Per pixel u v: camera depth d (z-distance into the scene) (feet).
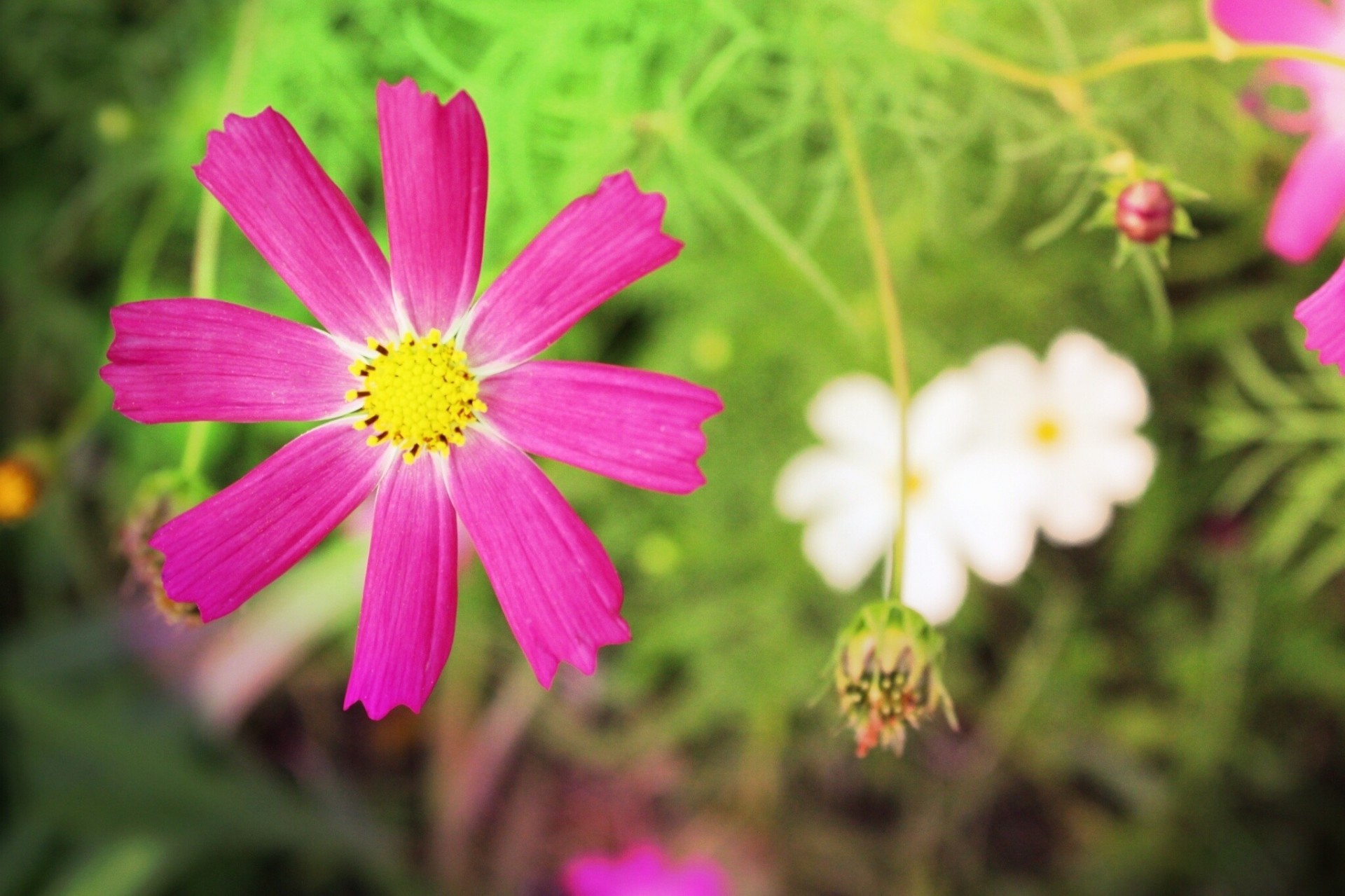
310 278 1.05
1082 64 1.47
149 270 1.53
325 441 1.06
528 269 1.04
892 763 1.78
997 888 1.77
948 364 1.63
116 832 1.54
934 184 1.42
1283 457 1.66
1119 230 1.15
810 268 1.19
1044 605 1.76
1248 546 1.70
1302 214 1.32
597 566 1.04
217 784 1.58
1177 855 1.73
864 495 1.53
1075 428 1.53
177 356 1.03
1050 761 1.79
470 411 1.05
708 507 1.65
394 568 1.06
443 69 1.32
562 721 1.78
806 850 1.76
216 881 1.71
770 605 1.65
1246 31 1.31
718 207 1.45
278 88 1.42
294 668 1.80
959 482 1.52
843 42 1.38
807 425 1.64
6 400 1.72
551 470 1.63
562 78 1.41
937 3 1.37
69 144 1.65
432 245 1.04
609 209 1.03
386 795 1.81
